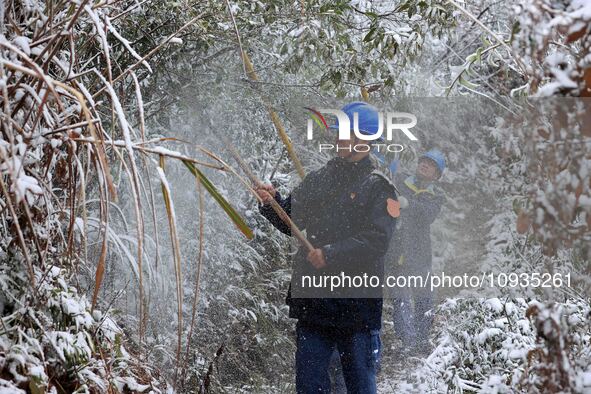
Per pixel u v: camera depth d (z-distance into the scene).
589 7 4.57
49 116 5.66
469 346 8.49
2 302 5.69
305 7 9.70
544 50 4.89
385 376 10.57
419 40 9.56
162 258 9.67
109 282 7.78
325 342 8.35
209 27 9.41
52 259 6.36
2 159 4.94
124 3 8.69
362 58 10.27
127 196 9.33
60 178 6.18
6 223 5.85
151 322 8.23
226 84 10.41
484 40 8.31
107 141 5.60
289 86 10.68
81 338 5.82
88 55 8.41
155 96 10.08
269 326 10.98
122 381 6.12
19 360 5.26
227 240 10.78
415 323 10.07
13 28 5.75
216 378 9.15
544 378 4.93
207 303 9.91
